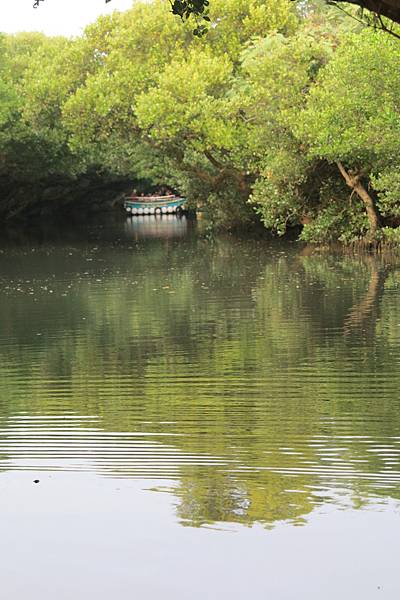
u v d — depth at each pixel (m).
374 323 33.88
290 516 15.20
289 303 40.09
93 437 20.00
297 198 65.94
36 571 13.70
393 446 18.64
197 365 27.70
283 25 81.31
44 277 55.88
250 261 59.94
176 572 13.55
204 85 75.25
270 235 79.81
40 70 98.62
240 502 15.81
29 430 20.81
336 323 34.25
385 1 10.48
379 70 50.69
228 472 17.34
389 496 15.88
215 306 40.31
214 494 16.22
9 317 39.78
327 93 56.12
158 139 77.88
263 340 31.45
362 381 24.62
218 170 85.19
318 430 20.02
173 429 20.50
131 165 118.88
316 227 64.56
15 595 13.05
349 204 63.97
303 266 55.19
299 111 62.59
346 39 55.50
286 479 16.92
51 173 122.62
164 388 24.80
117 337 33.47
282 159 64.12
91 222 120.75
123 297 44.94
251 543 14.32
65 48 95.69
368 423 20.42
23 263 65.81
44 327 36.53
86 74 90.75
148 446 19.20
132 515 15.46
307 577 13.24
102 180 135.62
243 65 68.88
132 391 24.61
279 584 13.15
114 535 14.75
